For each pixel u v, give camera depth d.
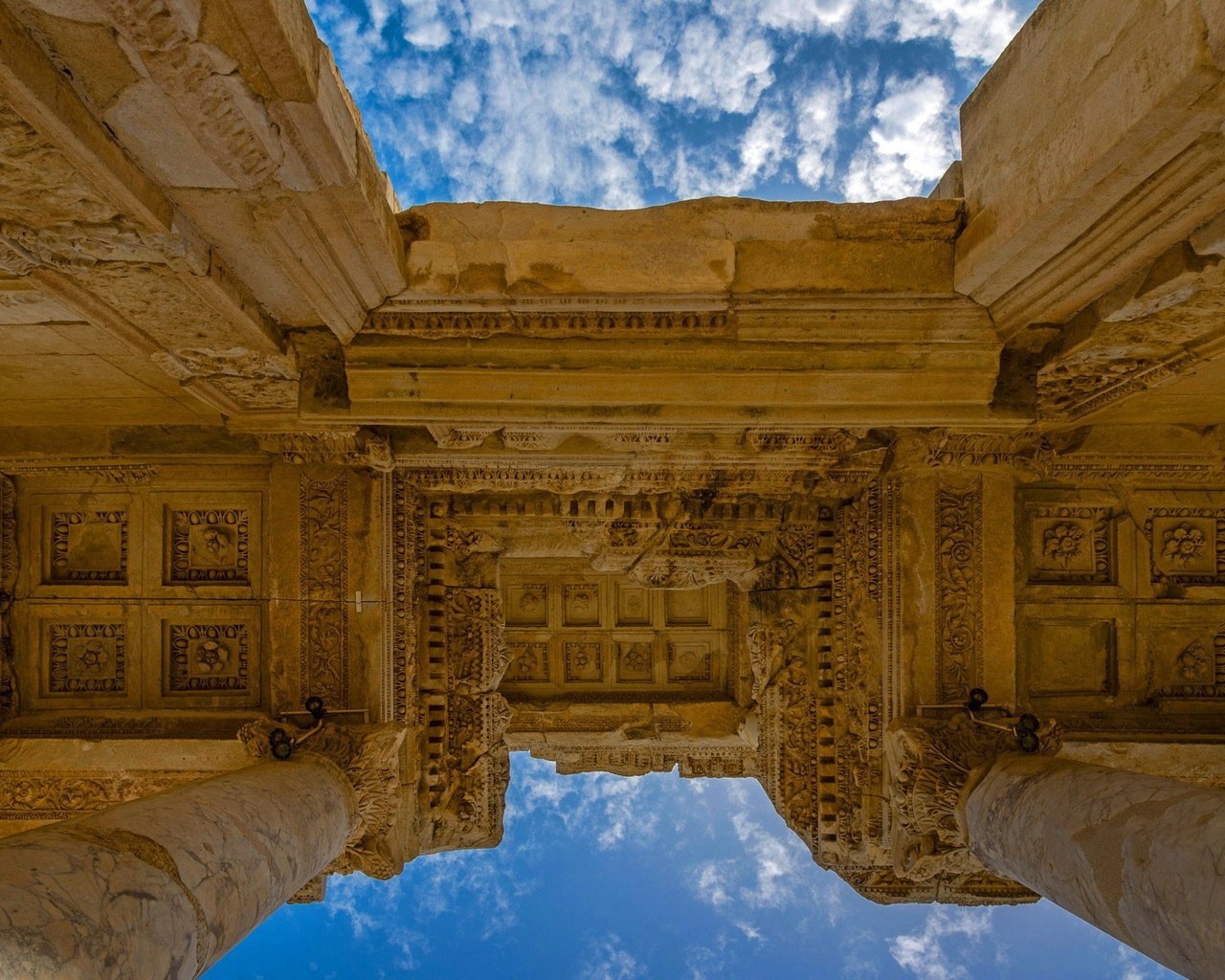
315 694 5.71
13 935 2.33
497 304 3.82
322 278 3.34
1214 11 1.95
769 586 6.90
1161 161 2.51
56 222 2.69
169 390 4.96
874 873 6.30
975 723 5.27
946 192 4.23
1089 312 3.69
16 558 6.12
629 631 10.63
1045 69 2.94
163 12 1.90
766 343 3.98
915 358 4.00
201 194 2.73
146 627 6.12
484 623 6.87
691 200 3.84
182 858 3.25
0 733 5.93
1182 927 3.11
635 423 4.24
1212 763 5.75
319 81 2.44
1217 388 4.87
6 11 1.85
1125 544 6.25
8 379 4.65
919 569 5.61
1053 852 3.91
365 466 5.77
